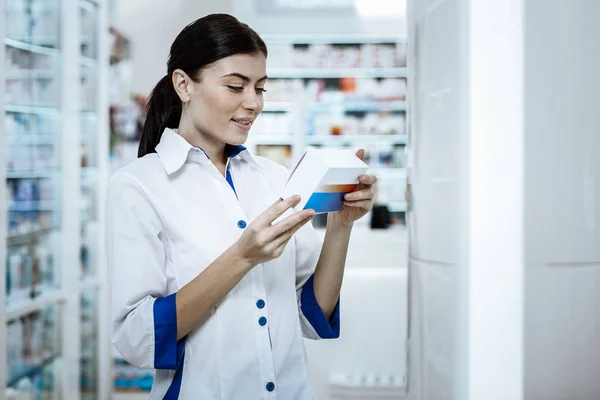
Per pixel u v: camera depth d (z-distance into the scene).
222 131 1.33
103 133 4.22
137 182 1.37
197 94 1.34
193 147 1.40
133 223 1.35
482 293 1.07
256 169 1.53
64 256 3.76
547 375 1.08
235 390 1.36
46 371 3.72
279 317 1.42
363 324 3.53
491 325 1.07
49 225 3.76
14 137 3.49
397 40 7.27
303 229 1.55
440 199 1.14
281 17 7.02
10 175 3.43
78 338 3.82
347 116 7.58
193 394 1.35
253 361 1.37
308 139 7.30
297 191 1.28
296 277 1.55
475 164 1.06
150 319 1.28
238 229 1.39
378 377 3.39
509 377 1.08
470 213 1.07
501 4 1.05
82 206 4.16
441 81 1.12
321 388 3.37
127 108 5.88
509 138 1.05
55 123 3.73
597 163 1.08
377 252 5.57
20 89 3.52
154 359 1.30
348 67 7.23
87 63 4.11
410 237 1.28
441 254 1.14
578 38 1.06
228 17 1.32
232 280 1.26
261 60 1.33
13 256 3.42
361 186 1.40
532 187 1.06
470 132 1.06
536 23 1.05
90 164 4.20
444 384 1.14
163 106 1.52
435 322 1.17
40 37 3.64
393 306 3.59
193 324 1.30
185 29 1.36
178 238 1.37
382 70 7.28
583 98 1.07
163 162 1.40
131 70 6.25
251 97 1.31
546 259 1.07
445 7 1.10
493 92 1.05
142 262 1.33
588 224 1.08
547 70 1.06
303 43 7.50
